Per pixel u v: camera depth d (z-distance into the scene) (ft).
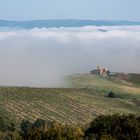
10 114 463.83
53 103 567.59
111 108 587.68
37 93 616.39
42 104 553.23
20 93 600.39
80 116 515.91
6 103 528.22
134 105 638.53
